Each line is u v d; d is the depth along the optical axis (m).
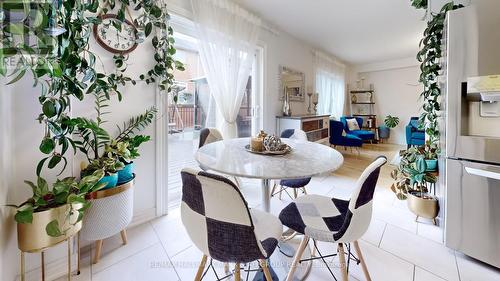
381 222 2.11
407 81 6.40
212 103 2.91
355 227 1.02
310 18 3.36
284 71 3.96
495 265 1.47
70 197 1.18
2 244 1.09
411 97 6.36
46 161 1.32
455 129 1.56
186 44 2.63
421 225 2.05
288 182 1.99
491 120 1.49
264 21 3.39
